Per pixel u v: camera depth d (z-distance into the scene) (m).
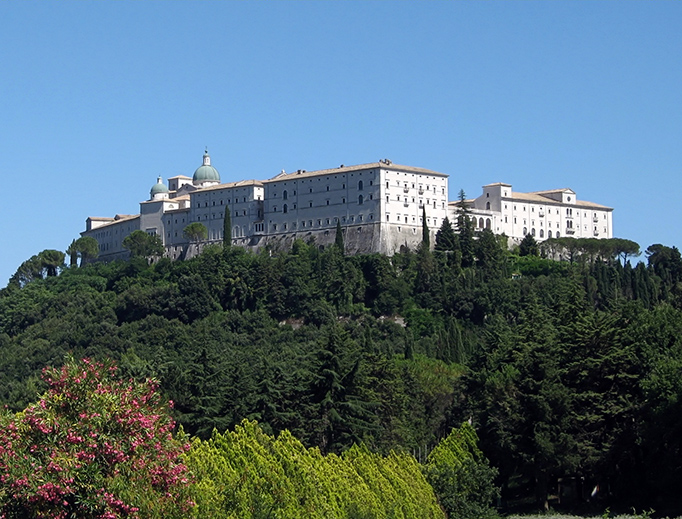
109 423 78.44
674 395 141.50
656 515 142.00
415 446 184.00
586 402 158.50
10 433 77.31
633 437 151.75
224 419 153.75
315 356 182.00
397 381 186.00
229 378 163.00
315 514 100.56
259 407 157.25
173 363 185.25
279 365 183.00
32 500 74.56
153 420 80.94
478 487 139.38
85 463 76.06
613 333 162.38
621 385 158.88
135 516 76.12
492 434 157.50
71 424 77.56
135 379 86.44
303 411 156.50
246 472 99.50
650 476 149.50
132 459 78.06
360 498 112.00
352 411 156.00
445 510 133.38
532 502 158.88
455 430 156.12
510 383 158.88
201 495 89.38
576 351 164.75
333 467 114.31
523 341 177.38
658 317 169.12
